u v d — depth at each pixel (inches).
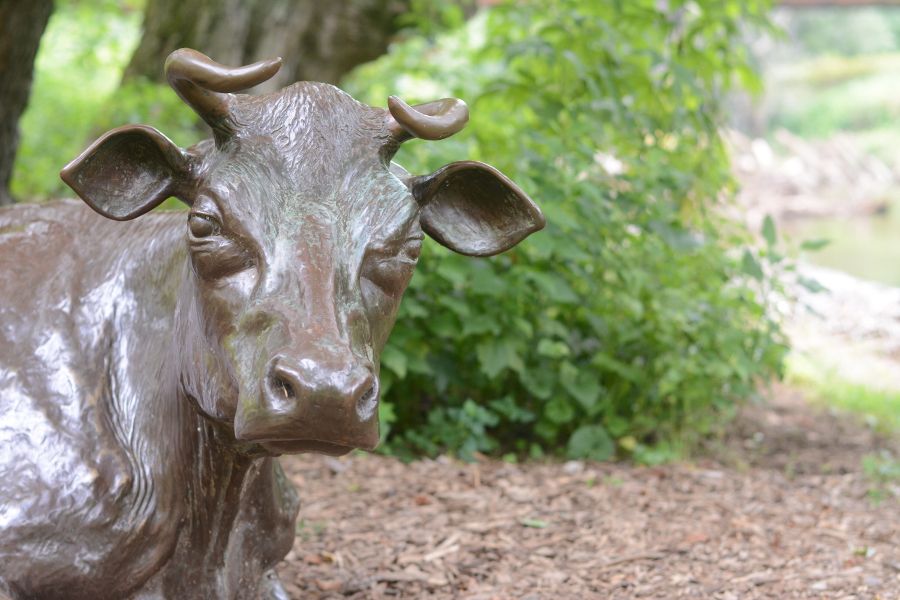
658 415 307.7
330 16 476.7
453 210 141.1
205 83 118.0
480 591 198.1
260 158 123.0
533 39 311.6
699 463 291.1
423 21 492.7
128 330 147.3
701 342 298.5
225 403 122.4
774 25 356.8
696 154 332.2
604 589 199.9
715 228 342.6
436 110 129.5
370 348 119.6
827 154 1325.0
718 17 339.6
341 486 255.1
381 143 127.1
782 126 1835.6
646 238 305.1
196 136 366.9
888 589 199.9
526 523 233.6
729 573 208.2
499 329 275.9
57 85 598.5
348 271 119.4
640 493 258.1
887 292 570.9
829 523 241.6
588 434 287.6
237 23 459.8
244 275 120.6
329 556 211.3
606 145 325.4
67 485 136.3
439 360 288.7
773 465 297.1
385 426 273.3
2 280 150.4
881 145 1499.8
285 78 469.1
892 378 433.1
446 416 295.0
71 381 142.3
